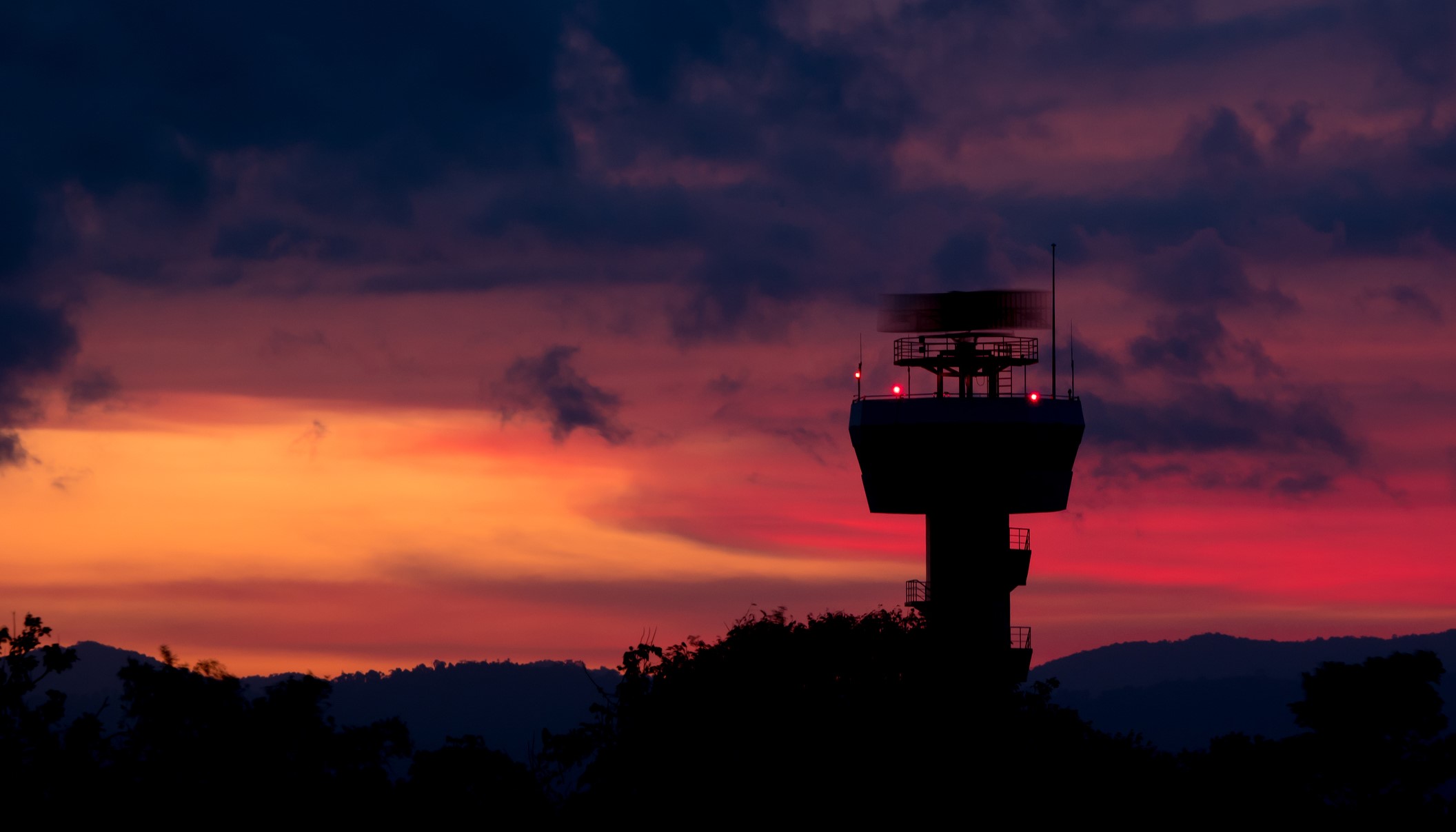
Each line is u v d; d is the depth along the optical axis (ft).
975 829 293.23
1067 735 318.45
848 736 305.94
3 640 274.57
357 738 262.06
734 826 289.53
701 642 331.98
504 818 273.33
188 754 248.52
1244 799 312.71
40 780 246.06
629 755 302.25
